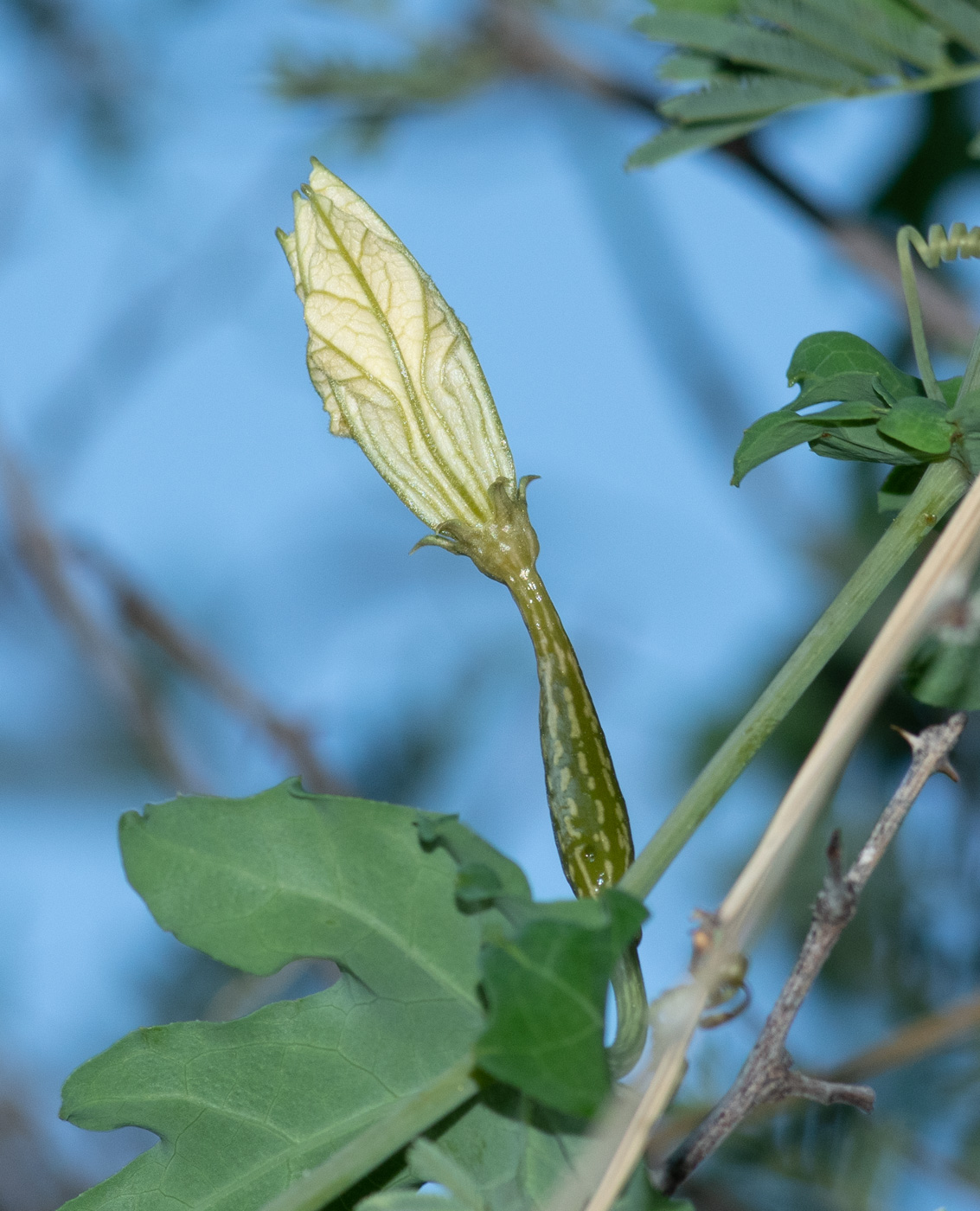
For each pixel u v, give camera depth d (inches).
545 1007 10.9
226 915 11.5
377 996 11.5
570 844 11.7
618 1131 11.0
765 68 12.8
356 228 11.9
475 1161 11.4
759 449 11.8
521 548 11.9
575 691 11.8
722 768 11.3
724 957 11.0
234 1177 11.5
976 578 11.6
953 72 12.6
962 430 11.6
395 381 11.9
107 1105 11.5
